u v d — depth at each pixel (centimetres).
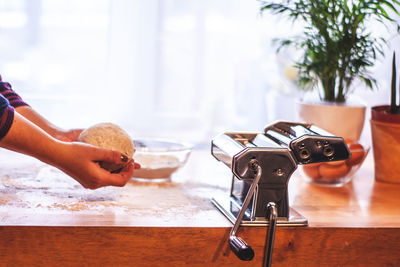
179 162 109
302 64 132
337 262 86
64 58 199
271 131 97
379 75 199
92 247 79
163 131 209
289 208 90
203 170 121
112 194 97
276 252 84
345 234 85
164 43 203
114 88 203
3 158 117
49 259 78
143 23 200
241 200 93
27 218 80
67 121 203
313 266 85
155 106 207
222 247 82
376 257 86
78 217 82
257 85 208
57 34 197
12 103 103
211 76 208
